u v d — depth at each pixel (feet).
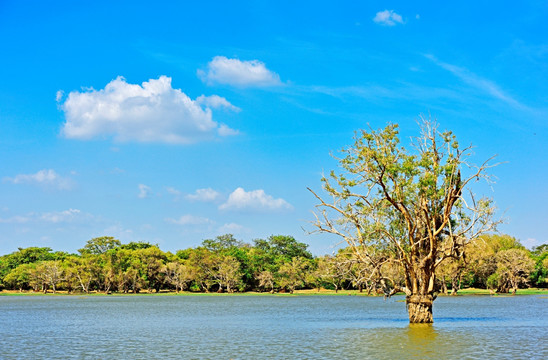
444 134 192.13
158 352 152.05
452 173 187.11
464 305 376.07
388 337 176.65
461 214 195.21
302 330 206.80
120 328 226.99
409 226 190.70
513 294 560.61
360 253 199.82
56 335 199.52
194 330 214.90
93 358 142.31
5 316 305.12
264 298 570.46
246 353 147.54
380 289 203.92
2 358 143.13
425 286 203.62
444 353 142.82
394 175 188.14
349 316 287.07
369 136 190.80
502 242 624.18
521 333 185.98
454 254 207.10
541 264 641.40
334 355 141.49
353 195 193.77
